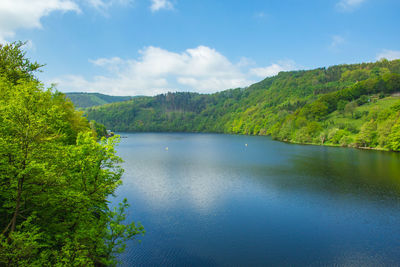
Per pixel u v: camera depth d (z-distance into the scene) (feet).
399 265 78.54
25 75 92.07
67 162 53.01
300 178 184.55
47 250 50.01
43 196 47.73
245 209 122.93
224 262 79.25
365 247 88.79
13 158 41.81
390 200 134.51
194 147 432.25
